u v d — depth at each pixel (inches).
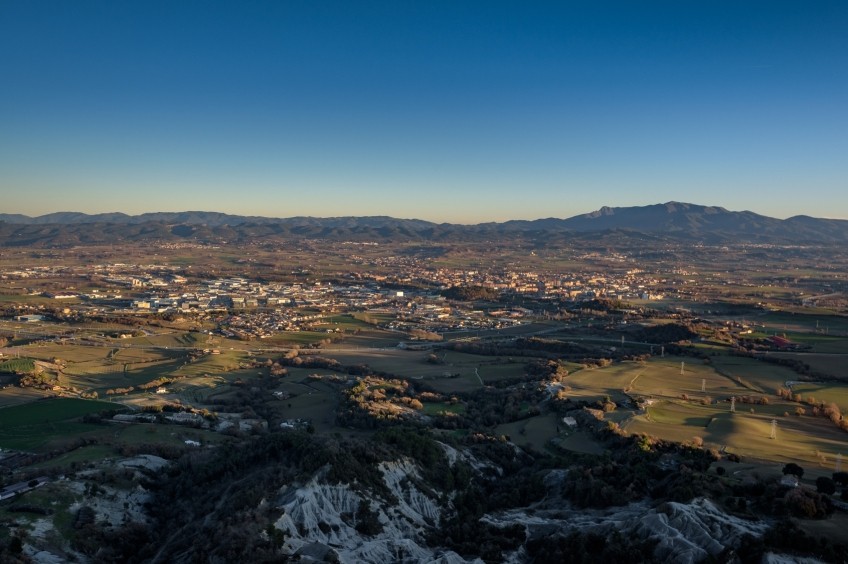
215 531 3555.6
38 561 3622.0
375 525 3690.9
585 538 3395.7
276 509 3577.8
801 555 2965.1
